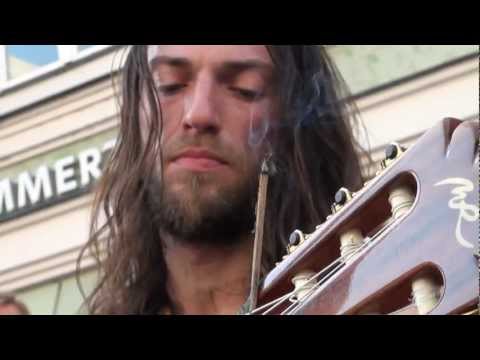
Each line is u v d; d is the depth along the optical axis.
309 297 1.21
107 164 2.05
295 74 1.89
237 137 1.73
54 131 3.96
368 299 1.13
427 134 1.12
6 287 3.98
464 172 1.07
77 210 3.87
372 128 3.22
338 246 1.25
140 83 1.94
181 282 1.84
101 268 2.05
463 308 1.02
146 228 1.92
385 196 1.17
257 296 1.31
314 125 1.94
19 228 4.02
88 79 3.85
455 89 3.12
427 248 1.08
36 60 3.96
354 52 3.26
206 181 1.72
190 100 1.72
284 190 1.86
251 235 1.78
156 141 1.76
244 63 1.76
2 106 4.05
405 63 3.20
